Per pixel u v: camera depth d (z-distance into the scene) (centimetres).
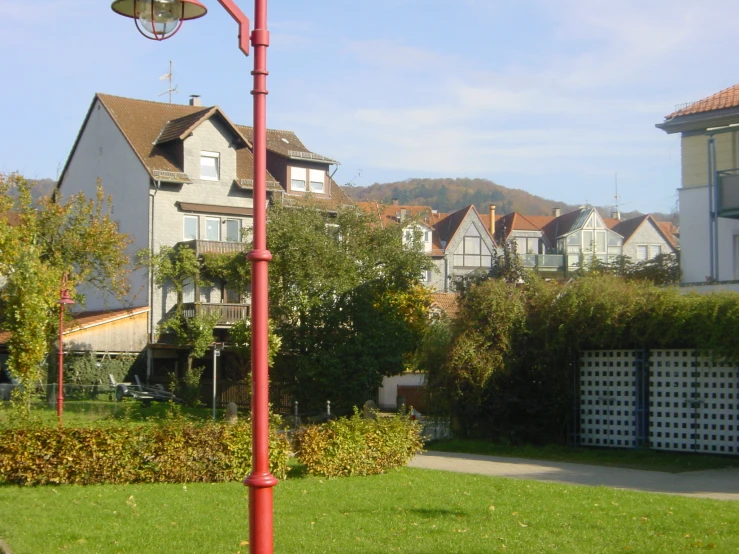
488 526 941
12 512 1047
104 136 4284
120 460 1308
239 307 3903
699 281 2602
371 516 1012
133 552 834
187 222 4069
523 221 7369
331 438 1399
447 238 6994
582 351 2009
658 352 1878
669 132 2719
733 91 2684
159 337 3919
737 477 1472
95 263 3341
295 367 2920
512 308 2034
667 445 1850
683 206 2689
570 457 1834
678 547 821
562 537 876
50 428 1313
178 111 4481
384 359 2964
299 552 819
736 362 1734
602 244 7225
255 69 585
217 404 3622
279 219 3023
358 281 3031
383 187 15488
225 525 965
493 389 2033
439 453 1883
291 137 4934
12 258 2070
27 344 1995
